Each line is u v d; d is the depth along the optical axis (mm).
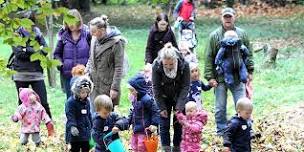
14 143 12672
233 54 12086
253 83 19438
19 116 12328
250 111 10141
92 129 10133
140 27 35719
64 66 13188
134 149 11008
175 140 11445
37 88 13586
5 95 18891
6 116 16219
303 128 13523
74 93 10594
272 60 21641
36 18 7344
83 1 42344
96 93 11961
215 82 12438
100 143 10039
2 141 12867
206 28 34562
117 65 11789
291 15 40469
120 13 43094
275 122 14266
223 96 12492
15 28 7398
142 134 10844
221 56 12117
